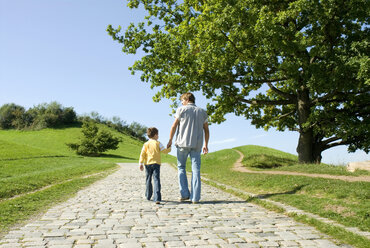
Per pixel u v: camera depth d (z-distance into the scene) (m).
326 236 3.95
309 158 19.38
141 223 4.68
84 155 63.72
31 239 3.69
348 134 17.17
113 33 18.23
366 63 13.08
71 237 3.81
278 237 3.89
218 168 22.42
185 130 7.03
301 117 19.34
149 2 19.67
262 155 26.02
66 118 97.56
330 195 7.20
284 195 7.27
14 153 30.83
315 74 15.07
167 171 21.92
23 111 98.25
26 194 7.97
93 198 7.50
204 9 17.41
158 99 19.41
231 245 3.53
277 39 14.73
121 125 121.25
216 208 6.13
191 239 3.78
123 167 27.16
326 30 16.02
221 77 17.92
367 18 16.45
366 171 11.36
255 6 16.03
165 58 17.62
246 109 22.66
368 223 4.49
